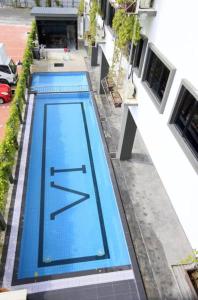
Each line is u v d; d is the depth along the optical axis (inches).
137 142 581.3
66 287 333.4
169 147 288.7
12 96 728.3
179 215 280.4
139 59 371.9
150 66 334.6
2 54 762.2
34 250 378.9
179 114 269.0
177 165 272.2
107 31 573.9
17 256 360.2
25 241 389.1
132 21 328.2
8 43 1088.8
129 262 369.4
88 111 689.0
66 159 537.0
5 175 413.1
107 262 369.4
